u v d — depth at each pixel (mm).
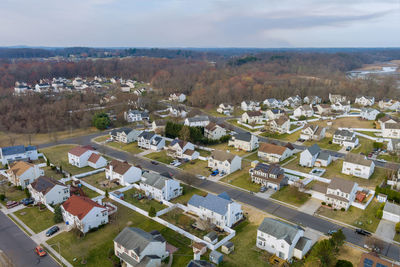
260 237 51500
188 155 93688
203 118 132000
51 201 65562
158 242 47656
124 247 47469
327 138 113875
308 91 196000
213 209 58406
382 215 60500
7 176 79438
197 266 42656
